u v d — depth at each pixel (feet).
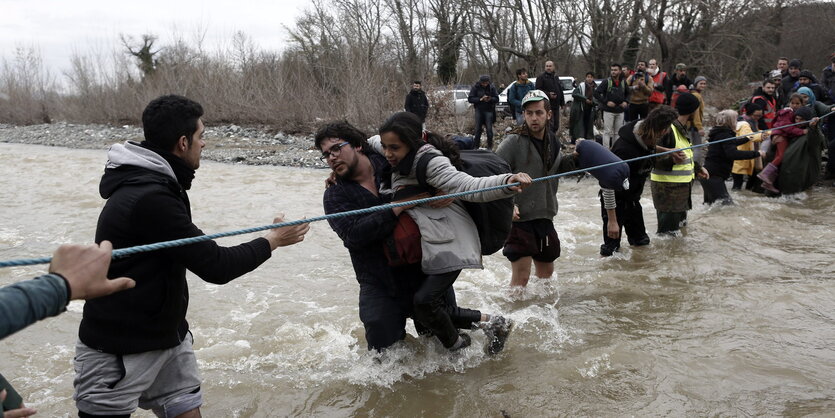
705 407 11.80
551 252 17.35
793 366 13.24
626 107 42.04
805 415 11.37
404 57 88.89
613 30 90.53
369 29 84.17
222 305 18.08
